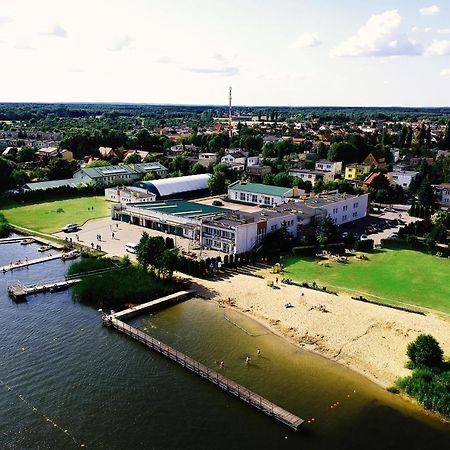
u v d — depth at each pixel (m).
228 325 63.88
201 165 171.88
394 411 46.62
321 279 78.06
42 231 107.69
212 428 44.28
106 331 62.19
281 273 80.88
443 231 98.56
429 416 45.97
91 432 43.62
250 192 139.00
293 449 41.75
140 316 66.62
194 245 96.25
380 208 136.62
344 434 43.59
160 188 141.50
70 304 70.25
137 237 102.56
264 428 44.34
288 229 99.31
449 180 157.75
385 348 57.06
